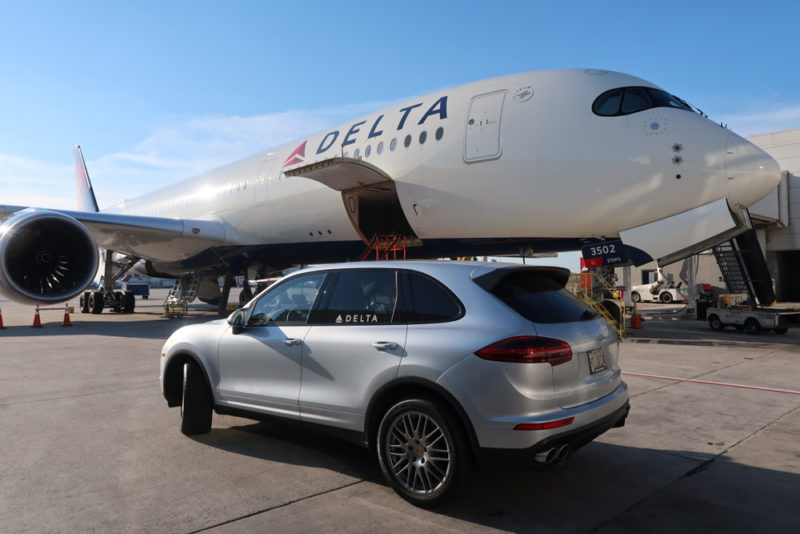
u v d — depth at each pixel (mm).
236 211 14516
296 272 4125
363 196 11305
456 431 2988
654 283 27922
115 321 16594
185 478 3584
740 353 9195
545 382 2889
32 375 7238
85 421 4973
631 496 3264
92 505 3135
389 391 3291
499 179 9523
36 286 12797
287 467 3812
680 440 4336
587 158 8961
